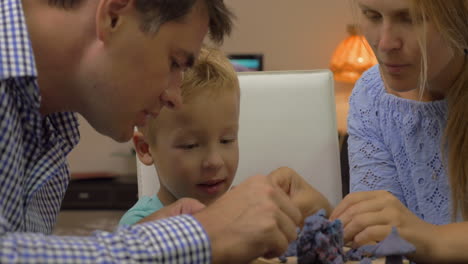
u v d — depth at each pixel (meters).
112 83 0.92
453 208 1.42
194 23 0.94
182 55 0.96
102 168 5.29
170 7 0.90
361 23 1.25
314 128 1.71
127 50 0.91
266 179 0.97
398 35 1.18
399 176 1.62
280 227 0.91
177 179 1.42
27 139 0.95
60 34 0.91
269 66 5.18
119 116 0.96
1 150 0.85
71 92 0.95
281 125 1.71
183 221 0.82
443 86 1.44
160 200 1.50
